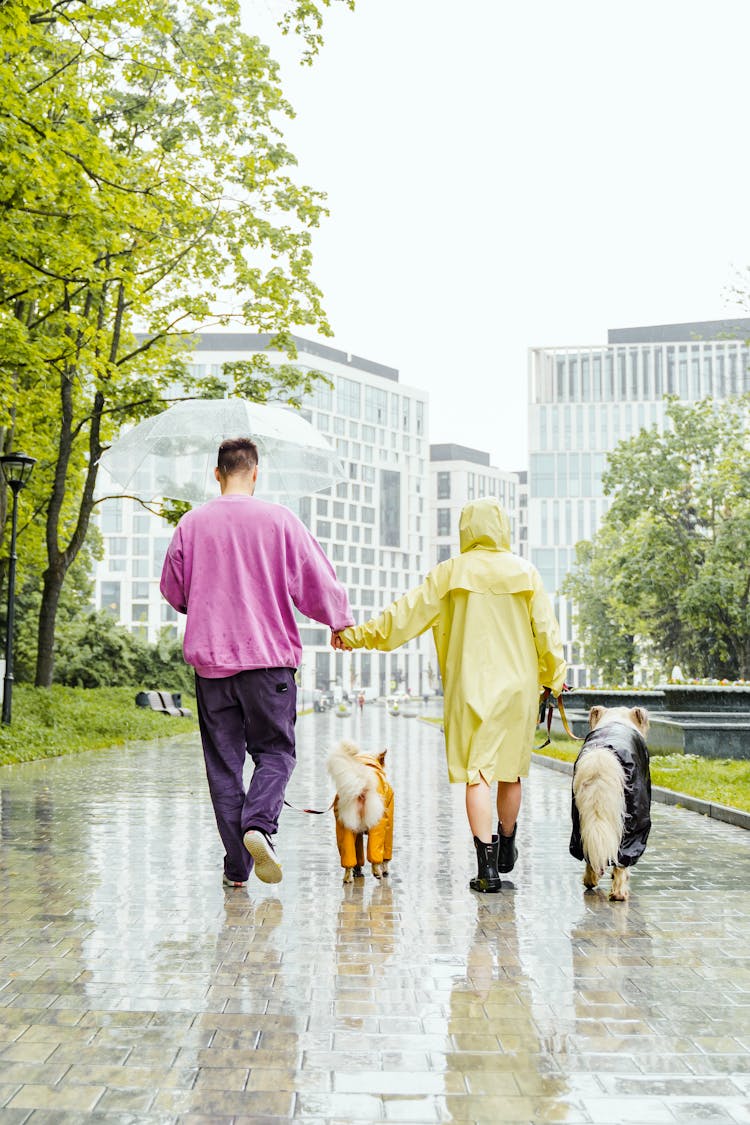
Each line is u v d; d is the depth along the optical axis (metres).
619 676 62.94
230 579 5.71
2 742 16.36
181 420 9.16
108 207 14.20
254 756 5.80
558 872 6.93
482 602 6.18
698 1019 3.76
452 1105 2.98
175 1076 3.17
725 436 43.16
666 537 42.78
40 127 13.52
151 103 21.08
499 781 6.34
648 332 130.62
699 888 6.38
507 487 172.12
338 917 5.43
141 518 123.44
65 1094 3.03
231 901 5.80
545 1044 3.49
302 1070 3.23
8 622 17.98
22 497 26.42
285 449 9.16
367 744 25.80
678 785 11.92
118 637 43.62
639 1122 2.87
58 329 20.88
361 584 136.50
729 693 21.09
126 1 13.27
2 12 12.03
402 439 147.50
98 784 12.59
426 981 4.23
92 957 4.57
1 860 7.10
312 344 141.75
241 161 20.86
